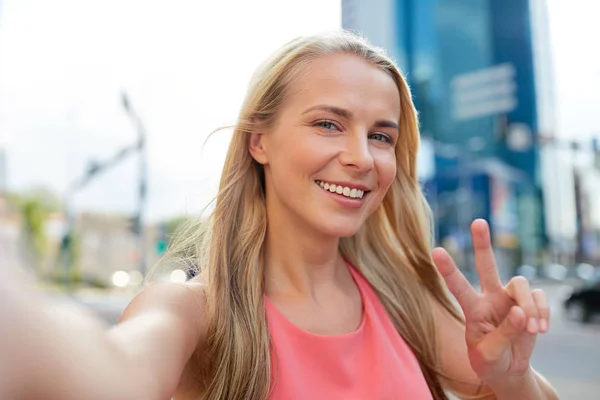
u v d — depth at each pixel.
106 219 27.11
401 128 1.16
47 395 0.48
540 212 39.00
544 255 38.41
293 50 1.02
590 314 11.13
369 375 0.98
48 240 29.86
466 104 21.19
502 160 36.81
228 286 0.98
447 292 1.23
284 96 1.01
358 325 1.06
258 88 1.04
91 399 0.50
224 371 0.92
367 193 1.01
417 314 1.19
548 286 25.17
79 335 0.52
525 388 0.96
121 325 0.75
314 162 0.96
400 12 33.62
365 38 1.11
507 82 20.19
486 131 35.75
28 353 0.46
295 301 1.04
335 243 1.09
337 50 1.02
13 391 0.46
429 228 1.26
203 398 0.94
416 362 1.09
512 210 35.22
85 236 26.80
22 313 0.47
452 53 35.16
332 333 1.02
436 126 33.75
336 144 0.97
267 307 1.00
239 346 0.93
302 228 1.04
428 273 1.23
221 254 1.00
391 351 1.02
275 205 1.06
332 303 1.07
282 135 1.00
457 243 29.78
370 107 0.99
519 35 39.34
